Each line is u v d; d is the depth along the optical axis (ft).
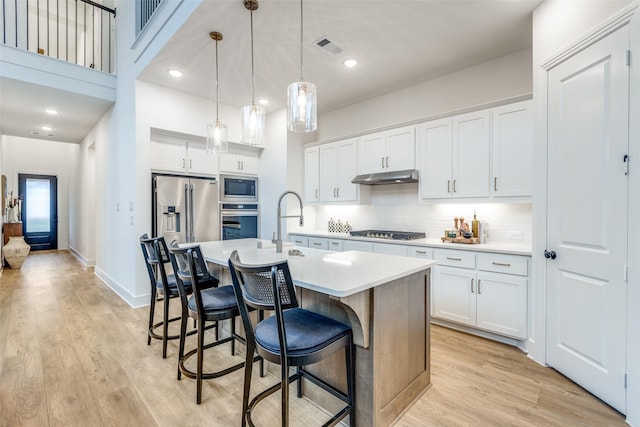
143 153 12.32
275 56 10.27
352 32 8.91
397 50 9.94
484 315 9.09
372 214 14.12
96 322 10.68
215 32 8.88
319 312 6.12
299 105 7.29
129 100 12.64
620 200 5.82
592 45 6.38
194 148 14.03
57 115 15.72
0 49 11.07
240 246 9.48
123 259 13.56
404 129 11.88
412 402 6.22
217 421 5.76
